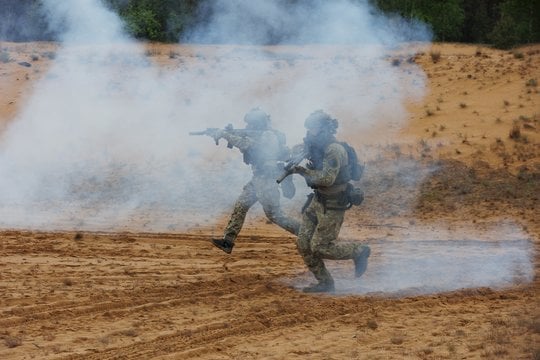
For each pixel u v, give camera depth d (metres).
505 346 13.95
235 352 13.82
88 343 14.09
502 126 41.19
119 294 17.56
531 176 35.72
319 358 13.48
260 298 17.75
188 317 15.91
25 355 13.30
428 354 13.64
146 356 13.48
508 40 56.97
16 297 16.97
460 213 32.72
